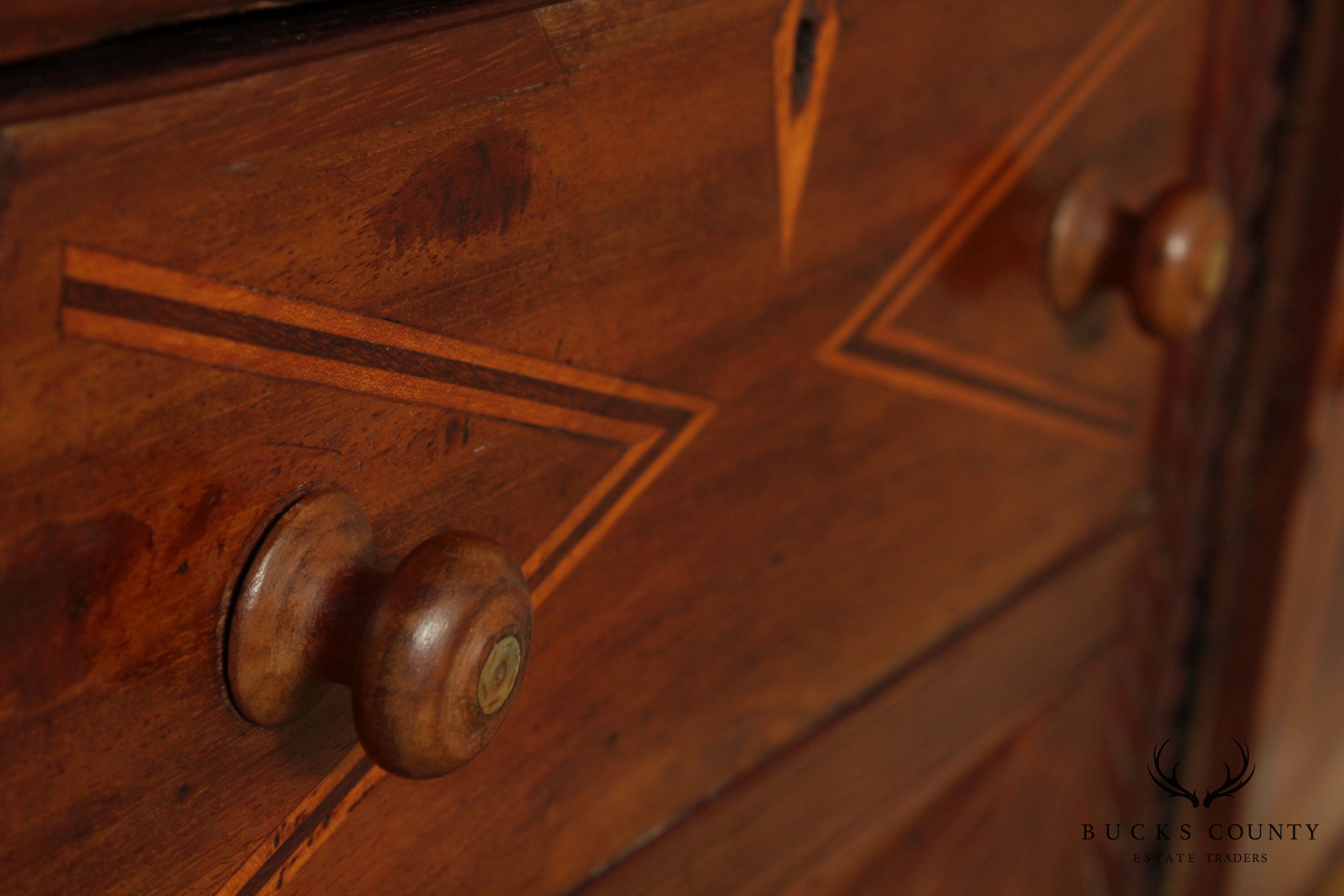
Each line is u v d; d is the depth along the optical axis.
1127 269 0.73
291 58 0.52
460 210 0.55
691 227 0.61
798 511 0.67
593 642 0.62
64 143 0.50
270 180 0.52
